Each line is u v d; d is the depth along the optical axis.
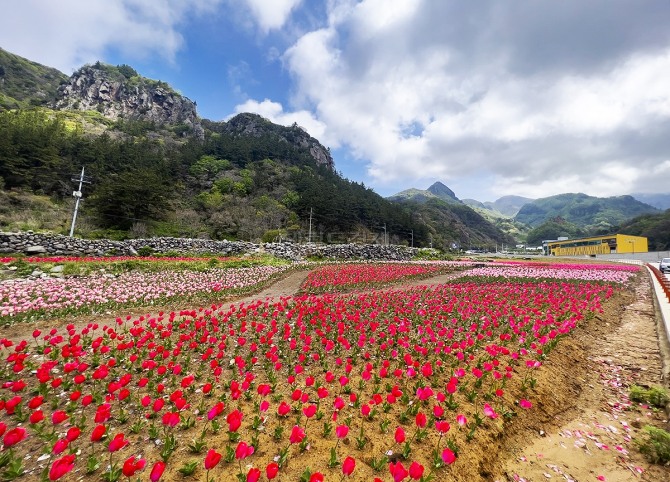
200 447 3.20
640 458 3.84
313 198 53.25
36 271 13.55
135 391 4.53
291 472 2.99
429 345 6.78
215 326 7.94
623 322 9.85
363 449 3.39
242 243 28.16
